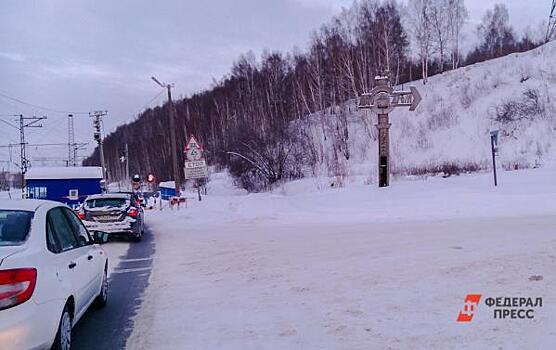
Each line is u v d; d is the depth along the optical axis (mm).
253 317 6574
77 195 37469
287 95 65438
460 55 81125
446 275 7945
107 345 5859
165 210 28906
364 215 20031
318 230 16266
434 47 77000
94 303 7445
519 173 28500
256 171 47031
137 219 16109
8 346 4262
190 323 6512
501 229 13125
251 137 46656
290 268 9672
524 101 47312
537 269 7875
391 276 8211
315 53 62344
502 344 5004
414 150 50969
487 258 8961
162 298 8016
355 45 62250
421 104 58094
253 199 27375
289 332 5859
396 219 18484
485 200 20641
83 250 6504
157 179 81688
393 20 65312
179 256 12414
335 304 6844
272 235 15508
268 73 69375
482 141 46719
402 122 56438
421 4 74125
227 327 6223
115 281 9703
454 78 61281
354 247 11711
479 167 38344
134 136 105125
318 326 5992
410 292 7125
